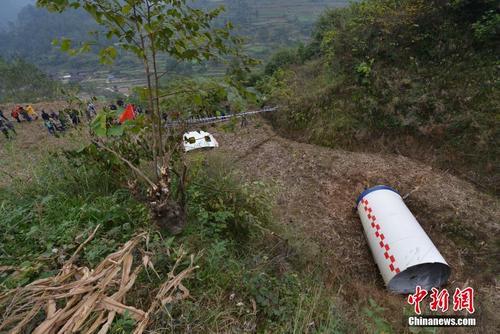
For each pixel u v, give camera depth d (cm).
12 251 258
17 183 366
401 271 450
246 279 274
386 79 826
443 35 804
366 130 830
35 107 1484
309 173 753
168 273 235
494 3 716
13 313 181
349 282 456
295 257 390
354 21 970
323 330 244
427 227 590
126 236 276
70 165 381
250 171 775
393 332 324
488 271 501
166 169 272
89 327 189
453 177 683
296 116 975
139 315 199
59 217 301
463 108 718
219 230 327
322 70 1096
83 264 243
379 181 699
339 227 607
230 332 220
